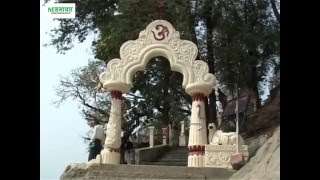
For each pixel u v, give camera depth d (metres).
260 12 23.17
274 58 23.52
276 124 19.59
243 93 24.31
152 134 26.89
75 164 13.92
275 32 22.50
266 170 11.55
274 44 22.72
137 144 29.81
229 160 14.65
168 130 26.39
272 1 23.52
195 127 15.76
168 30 16.50
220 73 23.91
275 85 24.27
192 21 22.58
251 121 22.28
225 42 23.02
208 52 23.41
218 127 24.95
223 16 22.86
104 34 23.42
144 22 21.59
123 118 25.69
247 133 21.38
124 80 16.22
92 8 24.23
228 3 22.72
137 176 13.42
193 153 15.46
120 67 16.34
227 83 23.95
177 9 21.91
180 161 20.80
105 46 22.02
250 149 18.55
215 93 25.00
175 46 16.38
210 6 22.30
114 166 13.72
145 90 24.72
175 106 25.33
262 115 21.89
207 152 14.88
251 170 12.70
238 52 22.30
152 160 22.58
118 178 13.39
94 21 24.77
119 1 22.45
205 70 16.19
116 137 15.91
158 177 13.41
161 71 24.25
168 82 24.39
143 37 16.52
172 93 25.02
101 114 27.62
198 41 23.86
